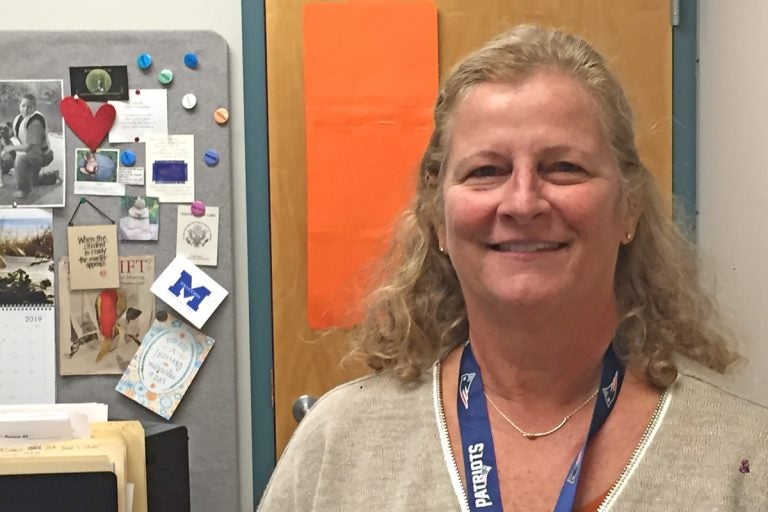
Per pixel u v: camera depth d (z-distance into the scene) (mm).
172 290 1619
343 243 1592
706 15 1560
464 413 909
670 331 929
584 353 877
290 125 1600
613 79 887
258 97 1601
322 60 1581
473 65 884
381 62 1581
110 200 1615
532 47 866
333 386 1607
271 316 1619
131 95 1610
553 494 834
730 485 777
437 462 882
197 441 1630
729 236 1424
